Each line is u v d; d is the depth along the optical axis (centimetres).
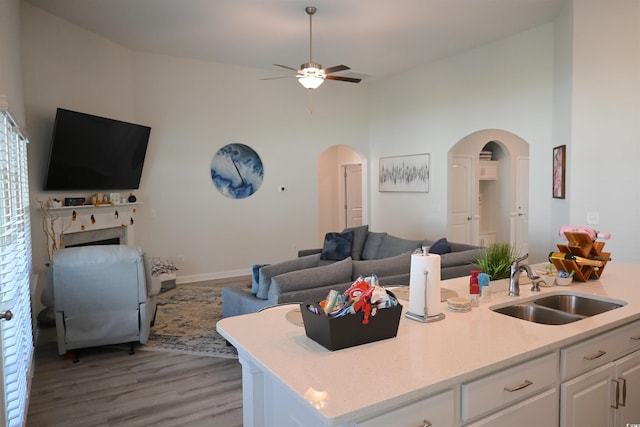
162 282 612
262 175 746
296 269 371
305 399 127
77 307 371
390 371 144
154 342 419
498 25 542
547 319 222
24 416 261
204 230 698
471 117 650
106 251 374
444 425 143
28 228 369
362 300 167
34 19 471
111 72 580
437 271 196
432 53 655
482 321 195
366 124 852
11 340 228
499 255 255
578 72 452
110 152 553
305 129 785
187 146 676
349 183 1000
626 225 427
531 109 568
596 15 437
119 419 283
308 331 175
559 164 498
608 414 196
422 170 739
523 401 164
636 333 210
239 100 718
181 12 482
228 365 366
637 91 416
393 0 456
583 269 265
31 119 470
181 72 664
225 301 414
